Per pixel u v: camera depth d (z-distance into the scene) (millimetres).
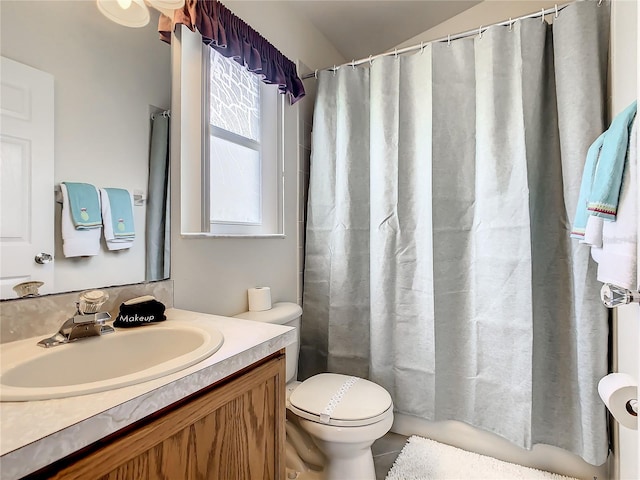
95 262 987
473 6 2010
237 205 1636
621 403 905
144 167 1130
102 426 525
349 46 2301
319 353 1941
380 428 1240
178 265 1242
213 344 804
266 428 879
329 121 1907
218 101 1528
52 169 896
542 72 1445
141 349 914
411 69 1697
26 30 850
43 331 865
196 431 689
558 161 1444
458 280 1611
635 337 1051
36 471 465
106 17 1027
